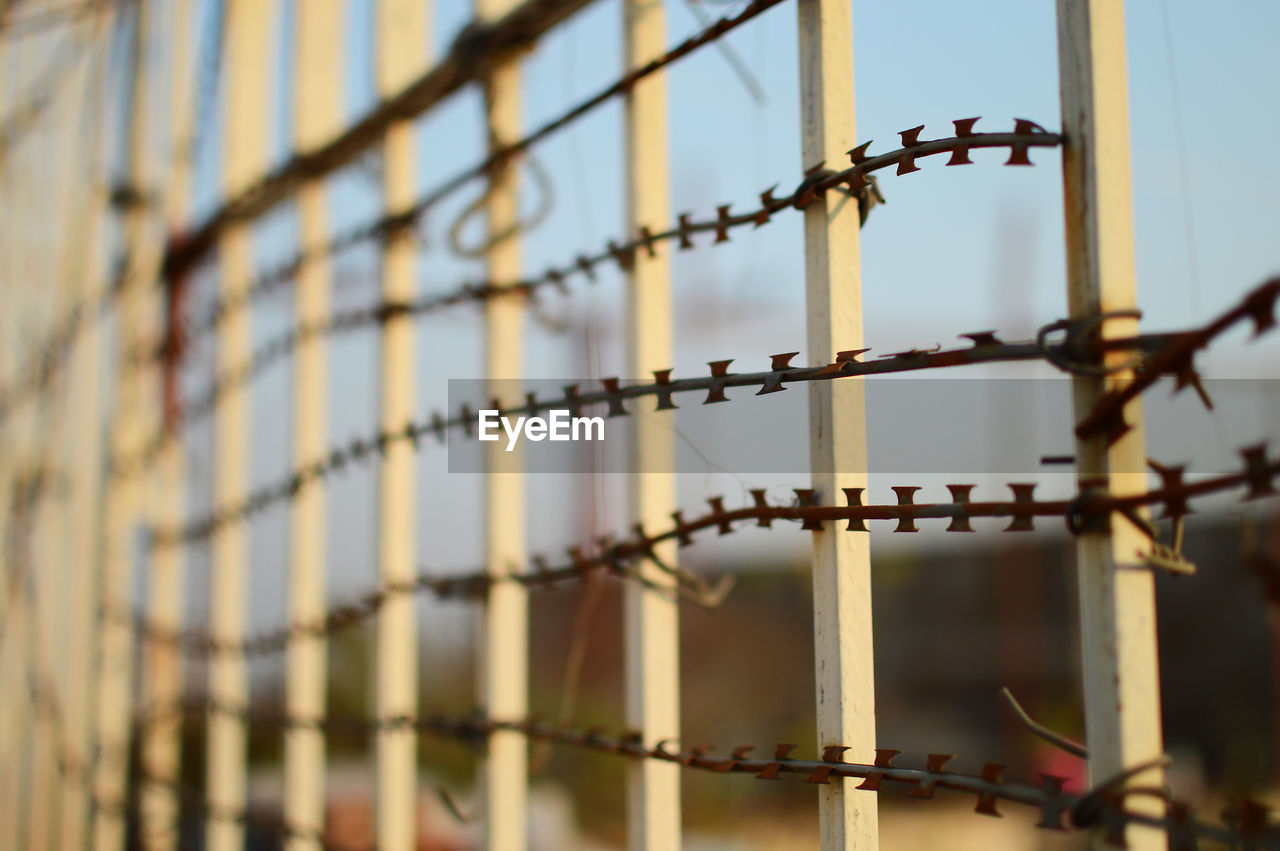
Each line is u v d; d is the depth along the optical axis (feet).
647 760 4.38
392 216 6.64
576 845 20.72
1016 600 26.21
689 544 4.05
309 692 7.62
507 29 5.67
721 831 19.83
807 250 3.70
